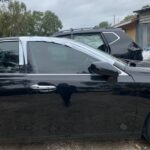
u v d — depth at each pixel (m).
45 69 1.76
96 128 1.76
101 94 1.74
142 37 8.45
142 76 1.77
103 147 1.87
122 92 1.75
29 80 1.73
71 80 1.74
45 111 1.74
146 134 1.81
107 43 2.90
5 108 1.74
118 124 1.77
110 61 1.81
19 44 1.80
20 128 1.75
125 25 9.42
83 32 2.98
